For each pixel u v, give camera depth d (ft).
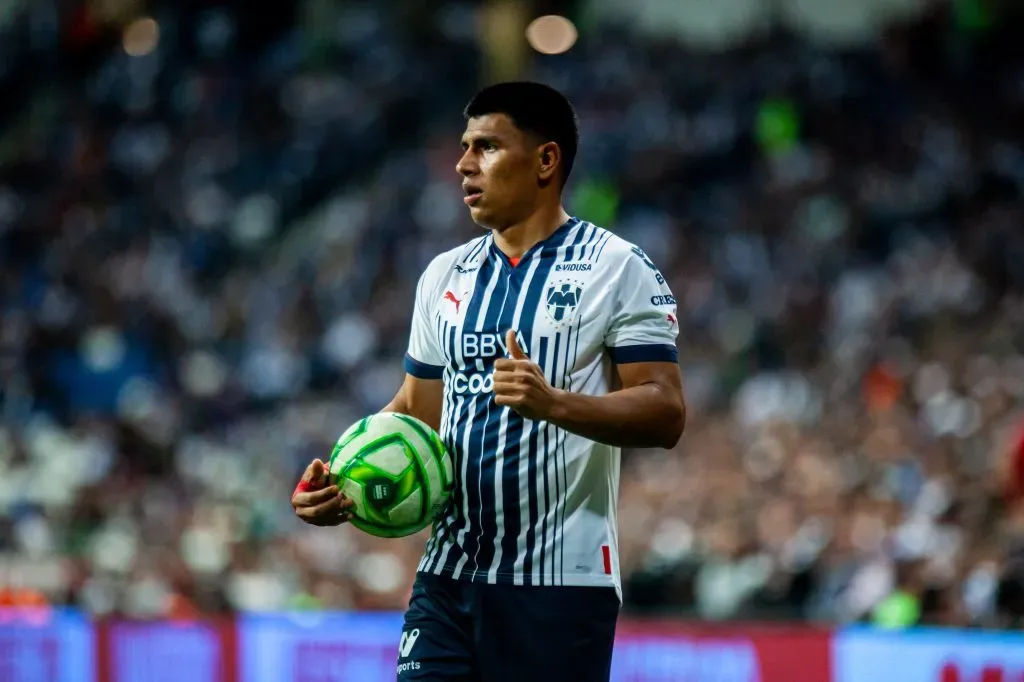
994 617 81.46
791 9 277.44
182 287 214.48
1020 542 83.76
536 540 43.11
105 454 148.46
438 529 44.86
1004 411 132.57
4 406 170.71
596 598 43.16
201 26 291.99
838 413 145.79
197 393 176.65
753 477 126.72
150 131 264.93
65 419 168.86
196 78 275.59
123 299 197.47
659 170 225.76
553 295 43.45
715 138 234.99
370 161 256.32
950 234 196.24
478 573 43.47
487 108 44.65
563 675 42.78
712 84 250.78
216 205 243.19
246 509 135.74
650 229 206.80
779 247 197.47
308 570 113.09
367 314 195.52
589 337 43.14
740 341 172.96
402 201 226.99
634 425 41.14
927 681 69.87
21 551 121.19
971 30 256.52
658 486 130.11
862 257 196.24
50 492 139.03
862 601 94.53
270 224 241.76
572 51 271.08
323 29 282.36
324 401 180.75
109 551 120.98
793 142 233.55
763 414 151.02
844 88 243.60
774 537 109.19
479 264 45.19
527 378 39.60
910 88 248.93
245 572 115.96
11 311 194.18
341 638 80.79
